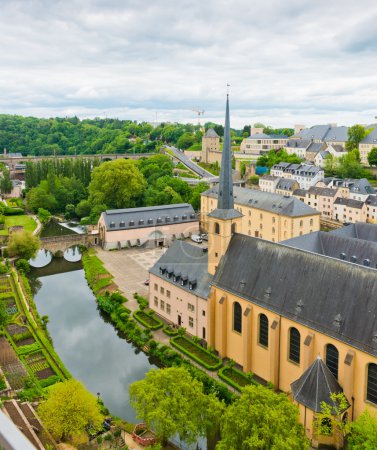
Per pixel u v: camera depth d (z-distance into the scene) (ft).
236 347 277.85
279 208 507.30
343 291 221.25
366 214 608.60
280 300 244.83
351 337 207.21
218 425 210.79
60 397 196.13
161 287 344.28
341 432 200.64
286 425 167.43
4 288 395.34
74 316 368.27
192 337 312.09
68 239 537.65
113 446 203.31
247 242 282.97
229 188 287.69
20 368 267.39
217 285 284.20
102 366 292.20
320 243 352.28
